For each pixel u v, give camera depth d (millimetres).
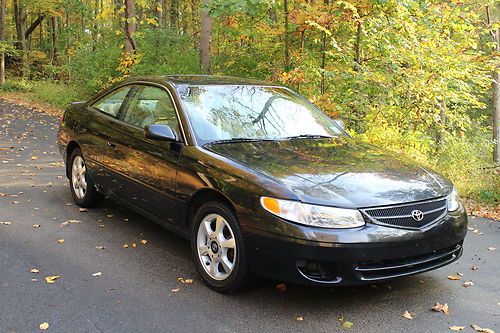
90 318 3404
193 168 4047
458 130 15305
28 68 31109
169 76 5176
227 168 3811
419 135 11312
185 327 3318
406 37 10953
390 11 10172
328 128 5023
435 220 3674
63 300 3656
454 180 8586
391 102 10562
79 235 5051
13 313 3439
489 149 15945
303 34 10680
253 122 4637
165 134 4188
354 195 3488
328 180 3648
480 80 12852
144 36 16312
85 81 18031
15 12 34844
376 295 3898
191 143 4195
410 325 3436
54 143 11156
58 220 5504
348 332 3314
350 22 10102
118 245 4809
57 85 24188
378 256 3383
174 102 4578
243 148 4168
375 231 3377
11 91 26125
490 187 8008
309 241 3307
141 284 3969
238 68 12250
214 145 4180
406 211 3553
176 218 4277
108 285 3932
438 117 12133
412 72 10672
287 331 3303
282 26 10781
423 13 11594
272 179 3588
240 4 10172
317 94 10492
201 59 14750
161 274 4168
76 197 6031
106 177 5305
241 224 3596
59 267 4254
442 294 3969
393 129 10234
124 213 5816
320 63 11250
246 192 3596
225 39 13227
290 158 4020
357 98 10250
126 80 5551
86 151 5645
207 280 3924
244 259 3605
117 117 5281
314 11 9633
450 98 11664
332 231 3318
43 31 42656
